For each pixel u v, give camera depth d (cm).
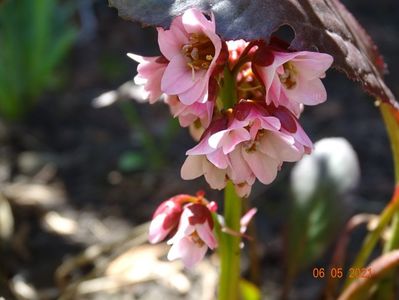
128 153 31
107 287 22
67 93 36
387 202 27
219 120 12
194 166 12
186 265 13
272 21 11
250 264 22
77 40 40
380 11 43
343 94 35
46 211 27
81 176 29
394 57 38
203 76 11
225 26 11
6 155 31
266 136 12
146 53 39
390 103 13
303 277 24
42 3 33
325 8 12
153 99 13
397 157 18
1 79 32
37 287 23
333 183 21
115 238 25
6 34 32
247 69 13
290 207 21
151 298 23
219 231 14
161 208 14
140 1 11
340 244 20
